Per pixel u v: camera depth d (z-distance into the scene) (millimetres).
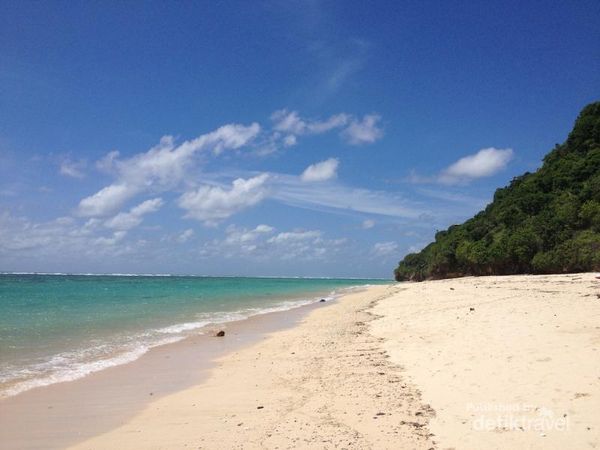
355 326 19781
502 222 61281
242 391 10047
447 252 68312
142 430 7691
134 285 78938
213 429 7625
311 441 6883
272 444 6836
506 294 25844
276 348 15406
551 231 49656
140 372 12078
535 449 6059
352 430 7266
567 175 56438
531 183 61156
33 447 7035
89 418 8367
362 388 9602
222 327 21422
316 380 10609
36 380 11102
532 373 9023
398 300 31375
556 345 10883
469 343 12625
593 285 27438
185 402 9312
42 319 23125
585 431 6367
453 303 23906
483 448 6262
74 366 12648
